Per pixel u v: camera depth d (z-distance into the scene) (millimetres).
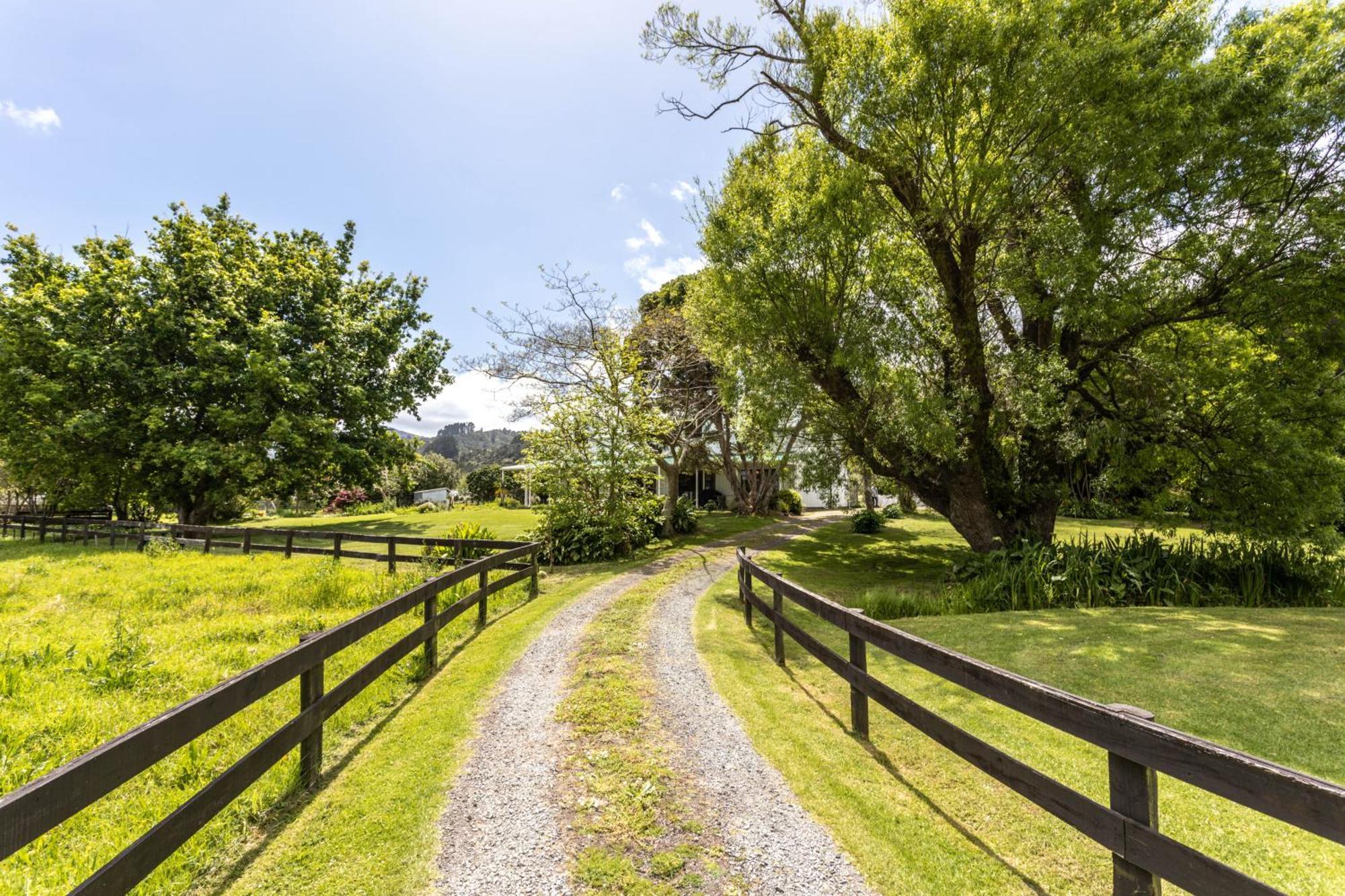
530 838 2762
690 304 14562
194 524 19656
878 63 8625
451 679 5195
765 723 4121
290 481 18734
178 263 18516
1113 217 8688
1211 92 7977
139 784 3271
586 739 3836
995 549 9797
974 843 2727
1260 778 1605
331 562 11781
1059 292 8523
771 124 11609
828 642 6641
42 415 16812
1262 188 8258
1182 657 5461
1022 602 8227
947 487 10633
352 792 3221
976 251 9594
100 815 2990
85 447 17094
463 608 6395
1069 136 8336
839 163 9805
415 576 9523
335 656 5641
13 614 7277
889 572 11922
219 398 17875
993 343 10695
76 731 3947
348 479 21016
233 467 16875
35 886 2420
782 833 2791
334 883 2453
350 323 20484
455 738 3891
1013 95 8203
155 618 7070
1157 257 8977
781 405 10547
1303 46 8555
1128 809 2027
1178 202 8688
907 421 9156
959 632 6688
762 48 10805
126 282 17078
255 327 17250
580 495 14039
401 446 22469
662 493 29312
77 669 5070
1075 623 6902
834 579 11102
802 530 19859
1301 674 4922
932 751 3678
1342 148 8250
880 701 3623
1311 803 1478
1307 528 8875
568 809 3008
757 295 10227
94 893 1835
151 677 4922
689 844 2697
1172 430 9391
